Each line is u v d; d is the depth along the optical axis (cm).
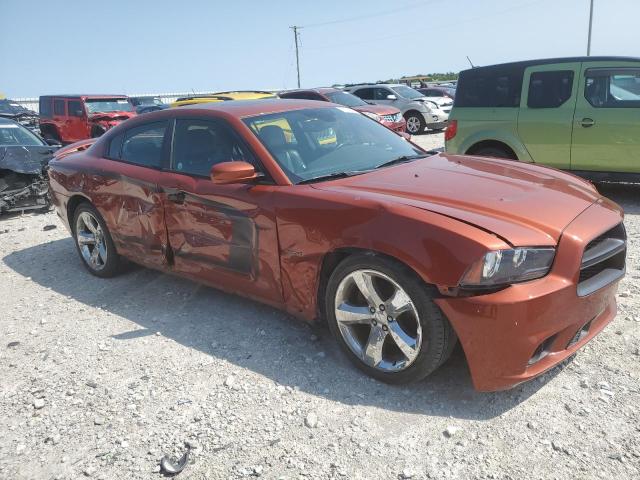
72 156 527
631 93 641
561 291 261
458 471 240
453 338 279
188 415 292
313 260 318
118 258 497
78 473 257
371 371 309
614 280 292
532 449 249
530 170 373
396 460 249
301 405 294
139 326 404
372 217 289
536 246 261
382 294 300
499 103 738
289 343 361
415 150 429
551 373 304
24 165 810
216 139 386
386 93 1859
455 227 264
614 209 317
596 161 670
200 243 390
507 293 254
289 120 395
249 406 296
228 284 384
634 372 300
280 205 329
